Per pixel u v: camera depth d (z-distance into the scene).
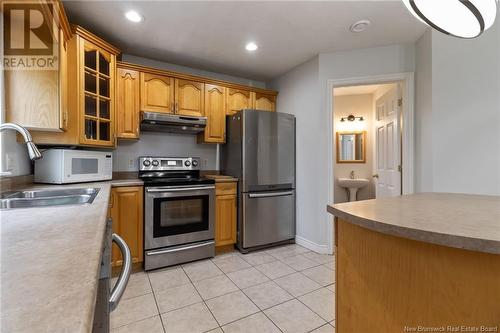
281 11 1.97
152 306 1.78
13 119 1.67
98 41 2.12
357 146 4.46
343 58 2.69
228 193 2.86
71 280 0.44
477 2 0.90
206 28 2.23
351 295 1.02
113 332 1.51
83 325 0.32
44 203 1.48
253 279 2.19
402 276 0.82
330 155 2.76
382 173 3.15
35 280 0.44
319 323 1.60
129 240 2.30
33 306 0.36
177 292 1.97
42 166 2.01
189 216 2.59
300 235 3.08
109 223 1.14
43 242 0.64
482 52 1.94
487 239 0.62
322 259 2.63
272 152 2.99
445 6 1.04
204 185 2.66
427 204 1.11
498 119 1.90
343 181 4.27
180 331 1.53
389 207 1.04
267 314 1.69
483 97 1.94
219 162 3.39
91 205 1.15
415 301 0.79
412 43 2.48
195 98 2.92
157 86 2.69
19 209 1.06
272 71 3.28
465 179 2.00
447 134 2.06
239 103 3.22
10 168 1.75
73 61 1.94
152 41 2.47
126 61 2.78
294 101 3.17
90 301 0.38
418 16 1.06
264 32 2.30
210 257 2.68
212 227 2.71
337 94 4.48
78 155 2.08
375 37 2.38
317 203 2.82
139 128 2.61
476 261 0.69
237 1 1.85
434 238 0.68
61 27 1.76
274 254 2.79
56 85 1.76
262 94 3.40
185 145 3.18
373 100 4.33
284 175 3.07
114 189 2.23
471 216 0.87
